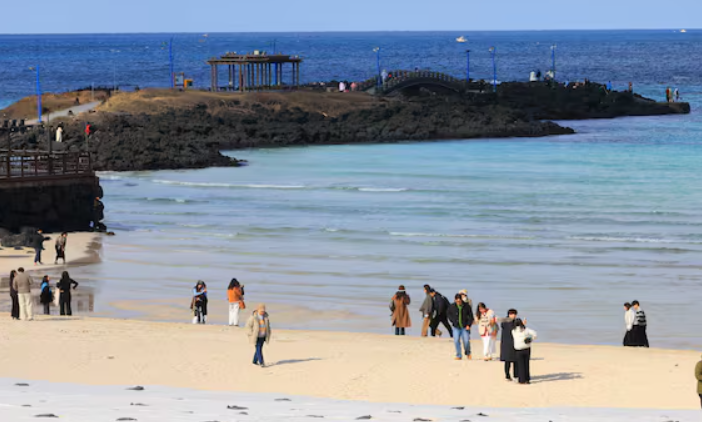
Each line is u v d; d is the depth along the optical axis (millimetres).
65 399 33344
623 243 95625
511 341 42281
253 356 47250
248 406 33594
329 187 134000
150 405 32219
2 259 85062
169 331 54469
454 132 199375
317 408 34000
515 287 77000
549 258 88750
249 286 76812
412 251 92188
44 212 96812
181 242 95500
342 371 44844
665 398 39656
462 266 85438
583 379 43094
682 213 112625
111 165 151875
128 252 89812
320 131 190125
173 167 154625
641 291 75438
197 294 60719
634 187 132625
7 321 57344
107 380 42719
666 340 61125
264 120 191500
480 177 142875
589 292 75000
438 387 41875
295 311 68438
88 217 99312
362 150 179625
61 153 98625
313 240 97625
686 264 85812
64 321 57938
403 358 47688
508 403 39062
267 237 99062
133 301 70500
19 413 28078
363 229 103625
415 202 121750
